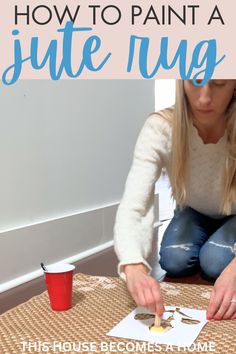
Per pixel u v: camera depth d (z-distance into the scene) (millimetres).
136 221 1035
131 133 2223
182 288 1067
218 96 987
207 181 1254
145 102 2336
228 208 1263
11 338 805
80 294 1037
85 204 1887
